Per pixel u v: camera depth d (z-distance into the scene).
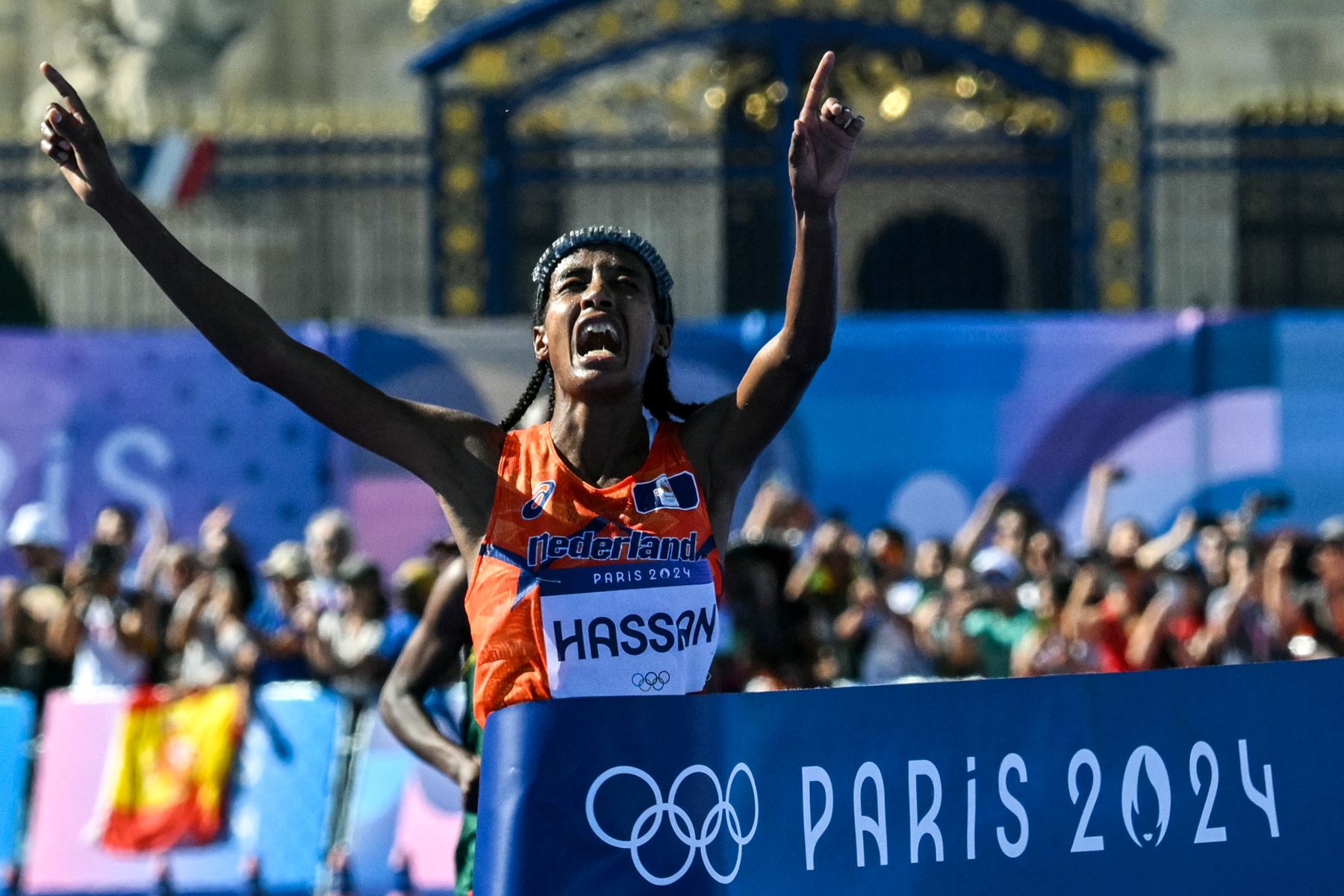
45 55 35.28
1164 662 13.51
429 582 13.85
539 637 4.89
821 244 4.97
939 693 4.93
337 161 31.00
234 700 13.82
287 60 36.06
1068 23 22.17
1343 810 5.30
